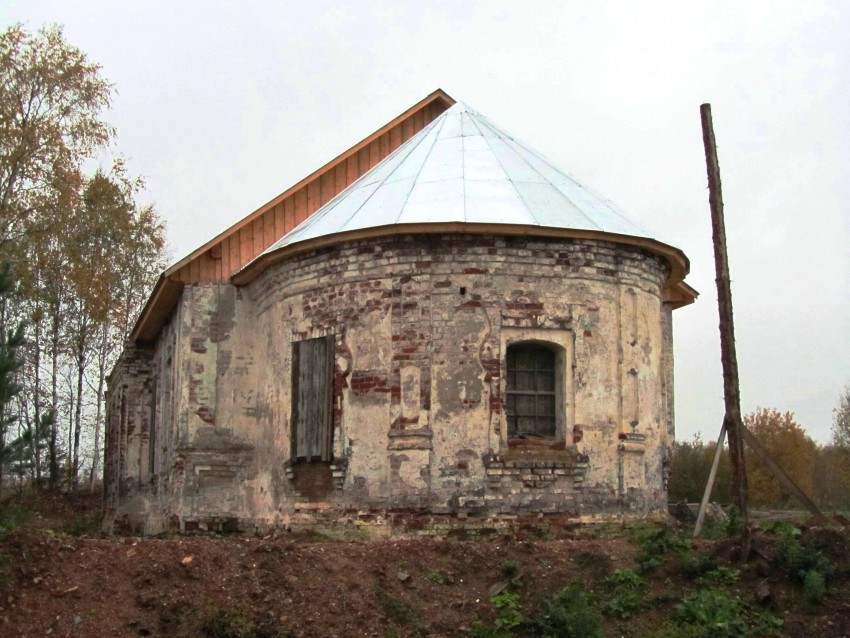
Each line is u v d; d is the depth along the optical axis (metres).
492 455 16.62
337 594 12.85
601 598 13.08
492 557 13.81
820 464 48.06
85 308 34.91
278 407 18.97
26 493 29.05
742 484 13.99
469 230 17.03
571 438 16.98
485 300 17.06
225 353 20.88
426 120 23.94
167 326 24.91
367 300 17.55
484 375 16.88
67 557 12.97
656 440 18.11
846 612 12.45
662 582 13.38
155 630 12.04
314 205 22.47
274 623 12.28
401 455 16.81
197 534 20.02
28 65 29.75
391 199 18.42
